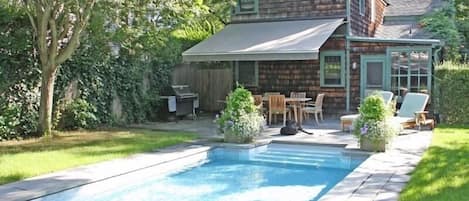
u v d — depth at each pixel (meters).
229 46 21.88
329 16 23.34
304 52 19.33
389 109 13.72
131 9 16.47
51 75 16.83
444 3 32.44
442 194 8.31
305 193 10.48
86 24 16.20
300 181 11.61
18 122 16.89
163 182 11.58
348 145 14.50
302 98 21.20
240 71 25.97
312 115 23.42
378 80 22.34
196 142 15.48
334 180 11.68
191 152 13.59
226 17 26.02
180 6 17.16
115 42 19.27
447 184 9.03
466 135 15.84
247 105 15.62
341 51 23.09
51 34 16.23
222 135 16.92
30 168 11.06
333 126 19.78
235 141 15.25
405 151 13.13
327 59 23.52
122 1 15.66
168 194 10.46
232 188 10.98
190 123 21.86
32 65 17.69
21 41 16.88
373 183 9.46
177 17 18.33
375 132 13.09
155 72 23.98
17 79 17.17
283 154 14.79
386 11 33.41
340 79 23.19
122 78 21.73
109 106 21.11
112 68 21.20
